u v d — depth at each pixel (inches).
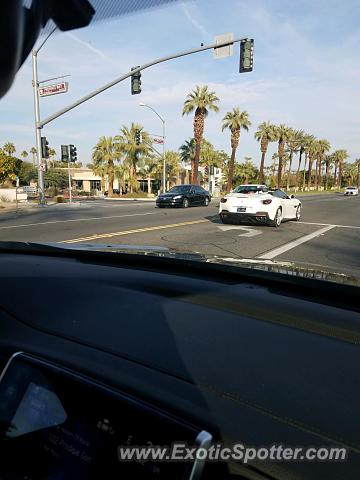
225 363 52.4
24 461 46.9
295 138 3270.2
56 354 57.9
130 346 58.8
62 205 1028.5
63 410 47.5
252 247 340.5
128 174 2012.8
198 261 96.0
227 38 578.6
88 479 42.1
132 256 103.7
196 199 908.6
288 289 77.1
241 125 1946.4
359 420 41.3
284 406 43.7
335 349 53.9
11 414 50.8
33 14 43.4
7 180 1802.4
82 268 99.4
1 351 61.6
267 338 57.8
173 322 65.3
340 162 4451.3
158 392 46.9
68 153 1123.3
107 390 46.4
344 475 35.9
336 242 376.2
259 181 2498.8
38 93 865.5
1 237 383.6
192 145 2298.2
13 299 79.9
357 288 67.7
